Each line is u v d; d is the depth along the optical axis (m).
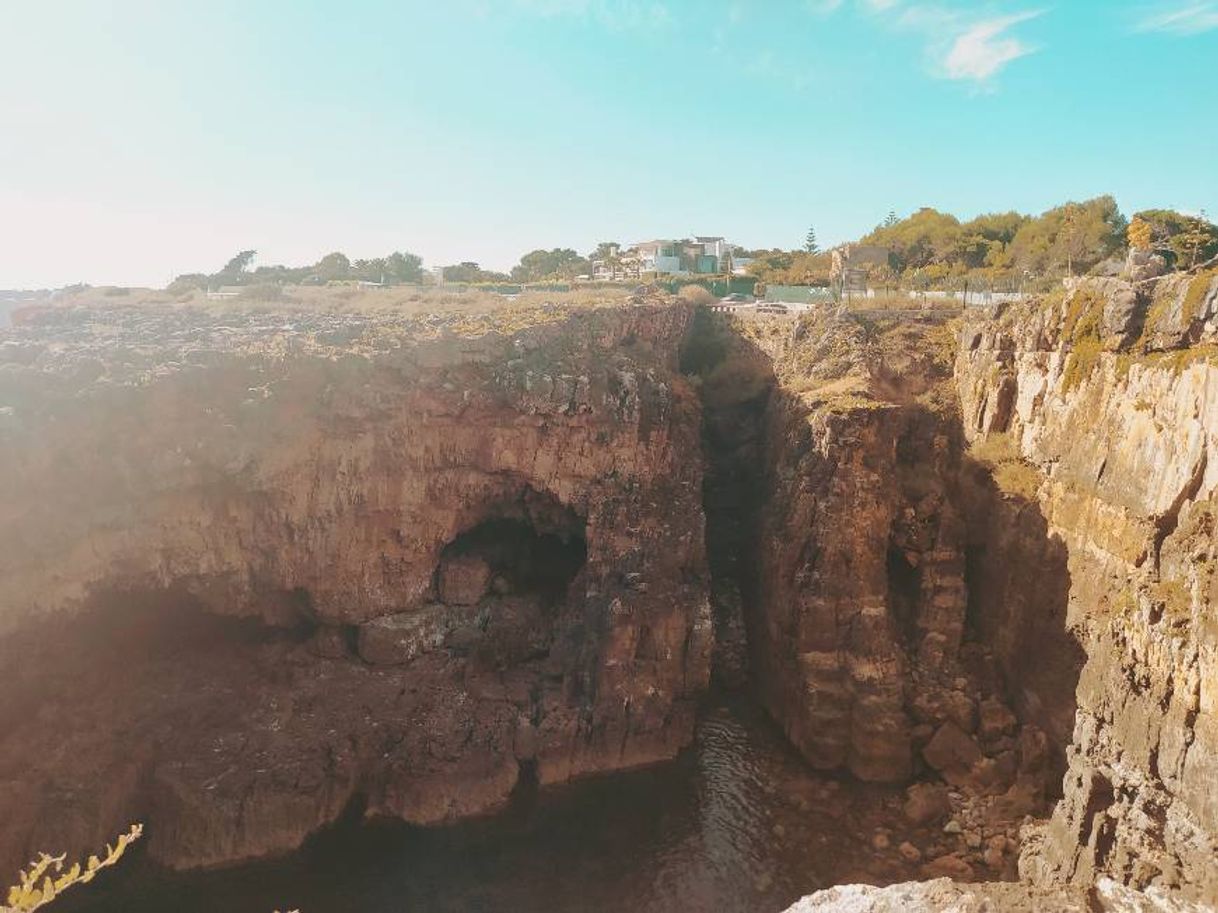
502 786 33.69
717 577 47.53
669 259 112.31
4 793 28.12
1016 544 37.12
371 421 35.12
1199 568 22.08
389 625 36.75
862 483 37.78
